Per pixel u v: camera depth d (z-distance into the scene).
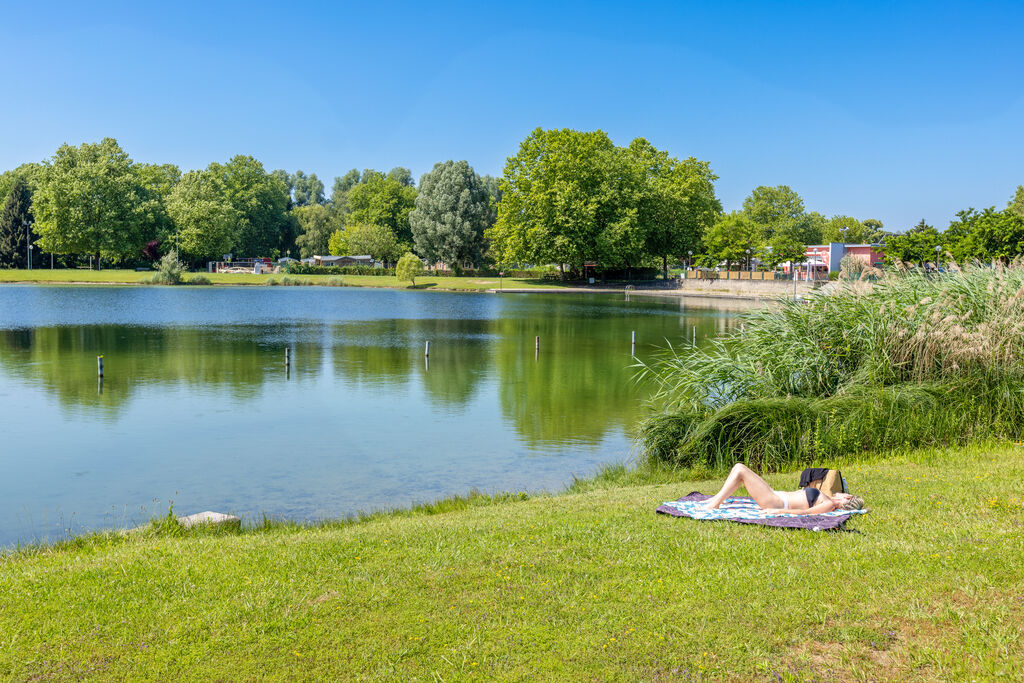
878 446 11.04
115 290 78.81
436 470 13.23
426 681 4.33
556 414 18.47
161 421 17.34
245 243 123.25
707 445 11.70
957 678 4.13
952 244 60.78
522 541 6.79
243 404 19.59
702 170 92.69
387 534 7.37
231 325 43.09
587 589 5.54
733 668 4.37
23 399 19.98
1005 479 8.50
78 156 97.19
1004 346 12.02
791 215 108.62
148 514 10.75
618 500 8.85
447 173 105.00
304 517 10.47
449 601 5.40
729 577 5.61
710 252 92.25
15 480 12.47
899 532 6.61
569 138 79.06
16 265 104.06
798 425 11.32
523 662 4.51
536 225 81.00
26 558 7.47
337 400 20.31
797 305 14.16
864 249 83.69
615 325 45.34
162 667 4.55
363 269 106.31
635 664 4.46
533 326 44.44
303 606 5.37
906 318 12.81
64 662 4.62
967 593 5.11
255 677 4.44
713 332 40.53
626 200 81.75
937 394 11.73
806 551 6.13
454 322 46.91
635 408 19.28
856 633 4.68
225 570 6.21
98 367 25.84
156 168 116.75
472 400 20.39
